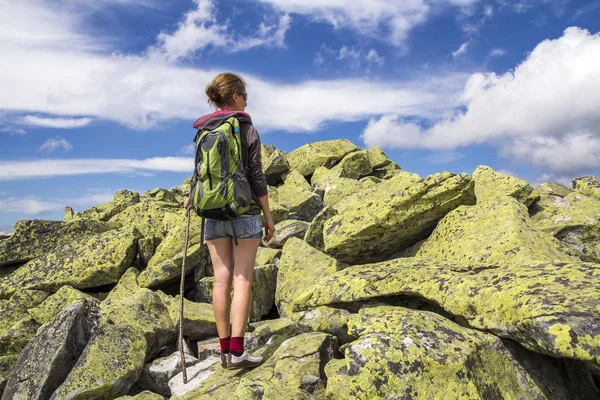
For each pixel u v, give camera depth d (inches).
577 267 200.5
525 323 180.7
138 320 280.8
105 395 233.5
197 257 369.7
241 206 213.8
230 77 229.9
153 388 250.8
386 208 300.2
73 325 257.9
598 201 426.0
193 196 219.3
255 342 269.9
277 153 658.8
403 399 181.0
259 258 372.5
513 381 191.0
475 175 436.5
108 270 382.9
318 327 257.3
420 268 250.7
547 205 407.8
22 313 357.1
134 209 501.0
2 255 428.1
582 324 166.2
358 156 668.1
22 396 234.1
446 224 297.0
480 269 237.0
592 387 211.6
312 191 562.3
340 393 189.5
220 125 215.2
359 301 252.8
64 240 450.6
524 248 244.1
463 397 177.9
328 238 318.7
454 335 199.2
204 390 217.6
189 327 292.0
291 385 208.5
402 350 191.3
